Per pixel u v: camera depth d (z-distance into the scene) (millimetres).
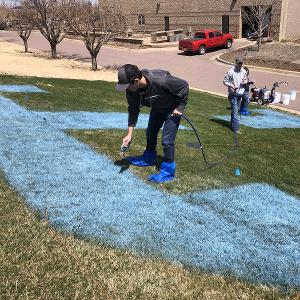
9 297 3250
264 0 40406
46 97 11305
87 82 16812
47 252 3916
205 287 3691
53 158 6391
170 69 29203
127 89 5270
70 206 4914
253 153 8305
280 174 7121
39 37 45812
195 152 7602
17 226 4297
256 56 34312
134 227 4586
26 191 5172
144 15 53969
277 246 4535
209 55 35906
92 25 25516
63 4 27016
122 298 3408
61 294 3365
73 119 9102
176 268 3922
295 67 30109
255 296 3648
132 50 38625
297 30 41406
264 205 5598
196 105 14391
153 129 6176
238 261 4156
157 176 5902
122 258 3979
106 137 7812
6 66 20766
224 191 5906
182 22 49844
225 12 45281
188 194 5625
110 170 6133
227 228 4809
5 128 7668
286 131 11586
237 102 10273
